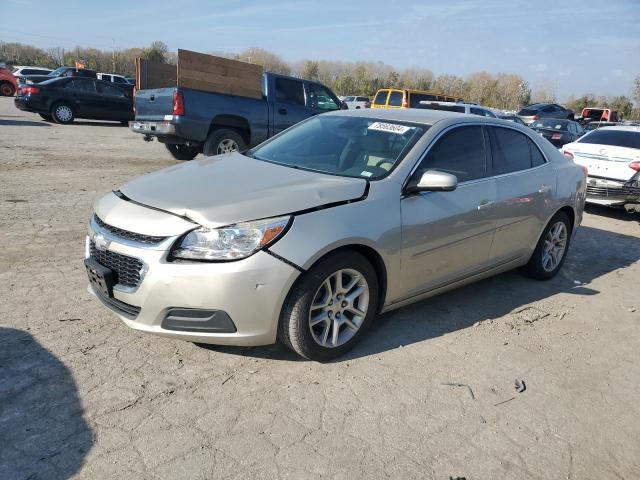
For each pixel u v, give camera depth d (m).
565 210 5.27
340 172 3.85
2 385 2.92
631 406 3.23
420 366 3.46
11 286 4.16
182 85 9.29
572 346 3.95
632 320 4.55
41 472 2.34
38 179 8.32
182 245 2.99
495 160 4.47
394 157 3.84
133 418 2.74
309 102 11.05
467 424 2.91
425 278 3.90
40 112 17.89
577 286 5.29
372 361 3.47
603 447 2.83
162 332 3.05
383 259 3.49
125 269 3.14
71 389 2.93
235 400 2.95
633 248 7.02
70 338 3.45
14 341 3.36
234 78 9.94
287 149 4.38
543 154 5.06
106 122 20.80
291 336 3.20
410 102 19.42
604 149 9.02
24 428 2.61
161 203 3.21
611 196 8.70
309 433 2.73
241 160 4.19
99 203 3.55
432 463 2.59
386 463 2.56
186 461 2.47
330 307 3.34
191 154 11.94
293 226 3.08
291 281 3.05
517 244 4.71
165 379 3.09
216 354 3.40
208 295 2.95
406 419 2.91
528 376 3.46
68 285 4.25
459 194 4.01
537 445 2.80
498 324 4.21
